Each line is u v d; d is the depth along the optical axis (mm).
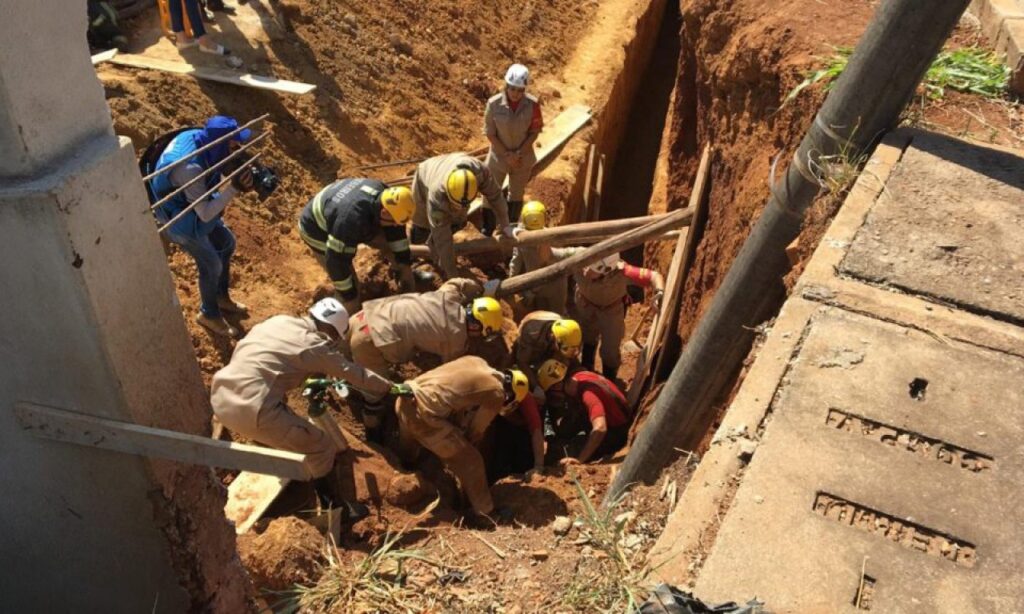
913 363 4125
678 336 9266
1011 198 5129
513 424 7891
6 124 3035
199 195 6227
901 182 5191
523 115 8812
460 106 11906
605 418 7555
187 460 3701
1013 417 3896
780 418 3887
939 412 3908
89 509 4152
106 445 3803
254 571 5160
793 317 4391
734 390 5406
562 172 11055
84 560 4418
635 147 14703
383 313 6809
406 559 5238
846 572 3320
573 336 7336
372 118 10648
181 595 4457
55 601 4676
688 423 5828
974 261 4695
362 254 8336
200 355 7090
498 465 7906
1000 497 3578
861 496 3580
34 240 3234
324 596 4875
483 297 7258
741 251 5684
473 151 10953
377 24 11594
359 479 6375
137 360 3746
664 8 17031
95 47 9492
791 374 4090
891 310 4410
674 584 3549
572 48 13828
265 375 5730
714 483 3834
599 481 6785
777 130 7672
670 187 12195
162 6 9633
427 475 6891
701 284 9039
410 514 6277
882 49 4953
